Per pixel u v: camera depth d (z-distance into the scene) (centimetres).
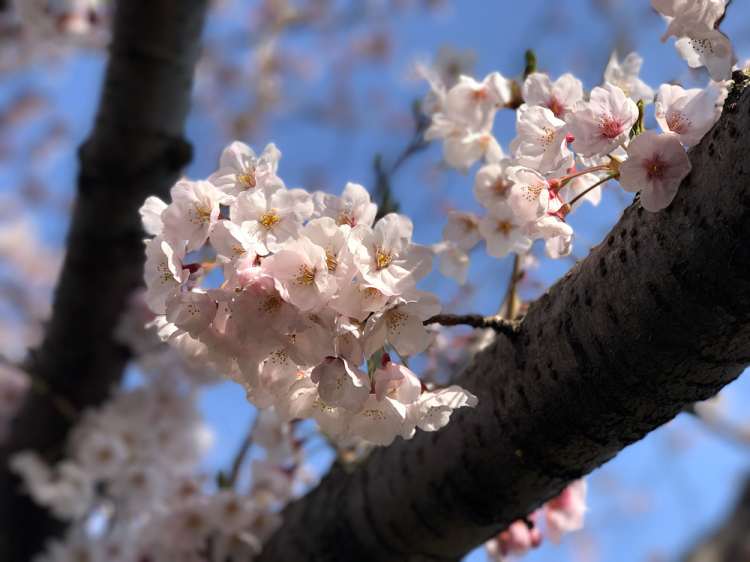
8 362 142
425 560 92
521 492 85
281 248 76
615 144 76
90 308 141
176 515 116
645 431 80
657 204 74
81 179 129
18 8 161
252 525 116
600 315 77
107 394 153
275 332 75
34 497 154
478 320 82
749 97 73
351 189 79
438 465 87
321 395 75
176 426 143
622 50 92
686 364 76
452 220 92
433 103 95
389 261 76
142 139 125
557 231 79
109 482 142
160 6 119
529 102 84
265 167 79
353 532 93
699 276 74
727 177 73
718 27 76
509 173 79
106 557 141
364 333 75
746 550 182
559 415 80
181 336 80
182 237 78
